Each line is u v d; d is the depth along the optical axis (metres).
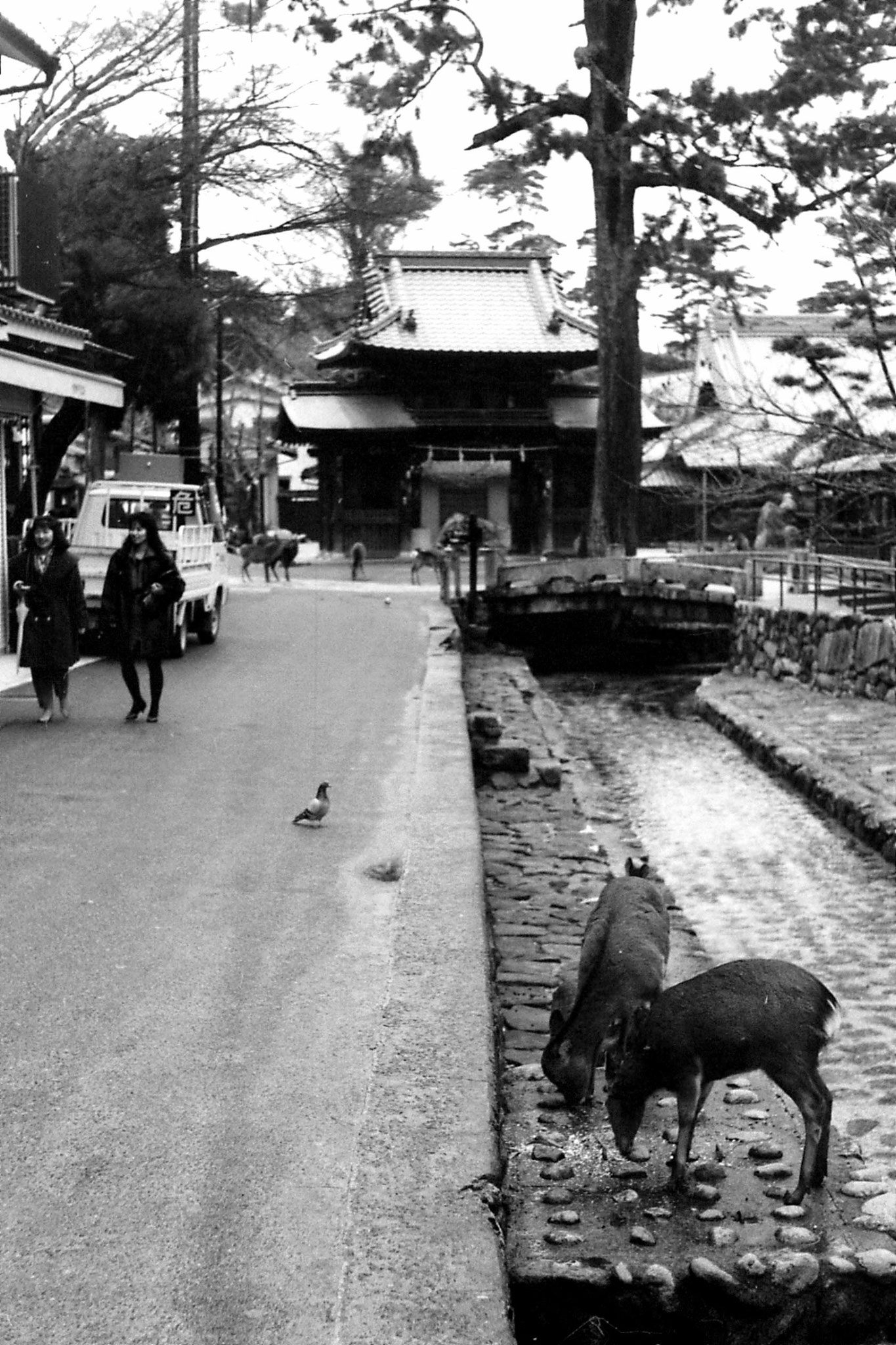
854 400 27.61
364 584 45.06
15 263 19.28
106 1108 5.43
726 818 15.62
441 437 58.47
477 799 13.95
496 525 51.28
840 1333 4.90
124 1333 3.96
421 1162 4.96
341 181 28.05
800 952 10.59
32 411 21.33
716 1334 4.87
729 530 47.81
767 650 28.41
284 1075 5.77
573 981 6.49
